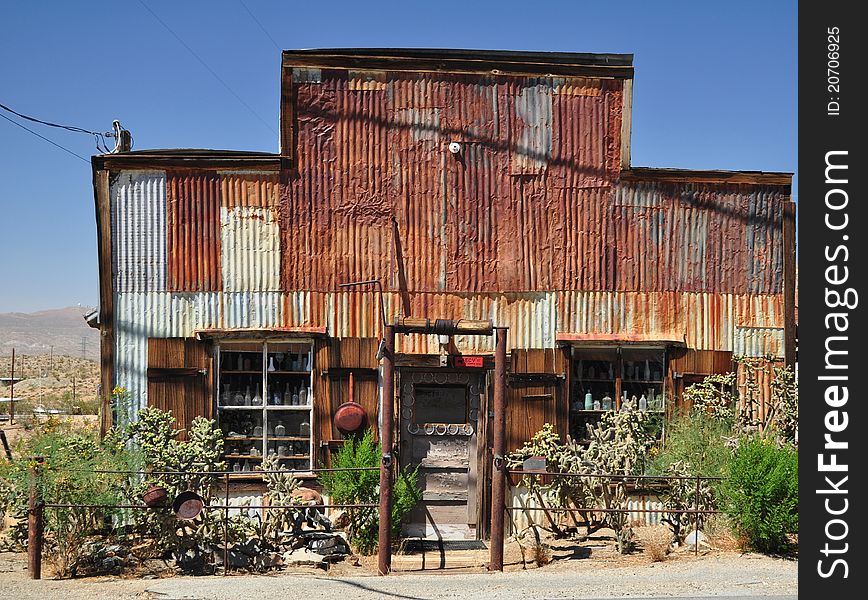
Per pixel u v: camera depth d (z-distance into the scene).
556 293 11.23
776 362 11.33
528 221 11.23
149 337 10.91
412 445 11.11
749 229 11.41
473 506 11.07
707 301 11.35
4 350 99.62
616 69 11.25
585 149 11.29
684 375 11.25
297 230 11.06
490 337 11.15
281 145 11.04
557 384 11.15
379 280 11.08
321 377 10.99
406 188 11.15
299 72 11.05
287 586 8.41
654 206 11.35
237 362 11.05
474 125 11.21
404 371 11.09
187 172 11.00
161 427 10.25
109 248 10.90
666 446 11.04
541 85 11.28
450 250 11.17
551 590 8.06
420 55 11.16
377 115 11.15
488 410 11.05
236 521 9.59
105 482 9.57
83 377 50.66
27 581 8.69
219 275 11.00
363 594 8.01
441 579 8.80
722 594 7.78
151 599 7.88
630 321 11.27
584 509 9.92
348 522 10.45
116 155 10.87
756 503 9.39
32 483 9.03
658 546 9.79
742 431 10.74
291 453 11.01
